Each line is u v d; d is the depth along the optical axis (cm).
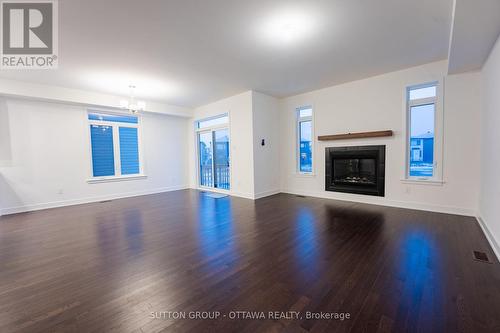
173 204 492
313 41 295
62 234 310
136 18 238
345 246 254
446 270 199
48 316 151
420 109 397
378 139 436
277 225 334
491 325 136
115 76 409
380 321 141
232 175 588
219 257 234
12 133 441
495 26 223
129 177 599
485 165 300
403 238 273
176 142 709
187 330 137
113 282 191
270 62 361
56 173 490
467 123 346
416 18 246
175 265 219
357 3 220
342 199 497
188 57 337
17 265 223
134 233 310
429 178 391
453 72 347
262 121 553
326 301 162
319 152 528
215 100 609
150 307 159
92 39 279
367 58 351
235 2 216
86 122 529
